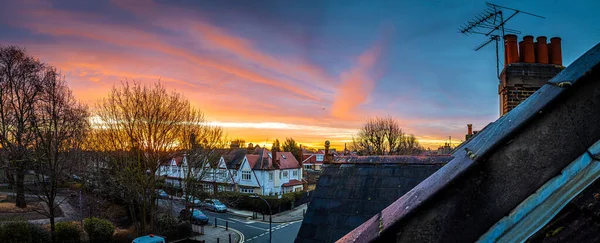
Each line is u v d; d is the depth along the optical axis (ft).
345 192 18.10
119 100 70.54
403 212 3.19
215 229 98.07
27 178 90.27
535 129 2.92
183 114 77.25
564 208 2.68
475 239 2.80
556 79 3.20
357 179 18.69
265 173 148.77
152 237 61.98
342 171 19.56
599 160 2.69
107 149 71.05
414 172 18.38
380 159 19.77
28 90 78.48
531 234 2.69
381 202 16.87
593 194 2.63
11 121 77.92
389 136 147.95
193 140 80.33
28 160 70.79
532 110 3.02
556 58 28.48
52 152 64.54
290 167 166.09
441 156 19.22
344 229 16.08
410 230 3.04
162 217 88.94
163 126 72.08
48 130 63.26
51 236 63.98
